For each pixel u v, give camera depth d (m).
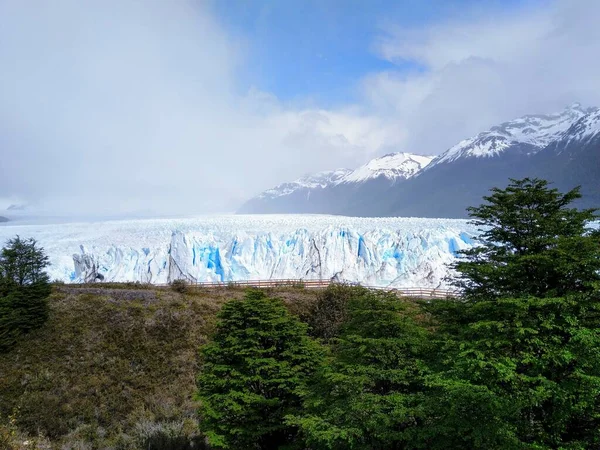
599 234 10.70
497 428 9.09
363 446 10.66
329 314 25.84
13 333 25.20
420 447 10.27
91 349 24.89
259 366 14.80
